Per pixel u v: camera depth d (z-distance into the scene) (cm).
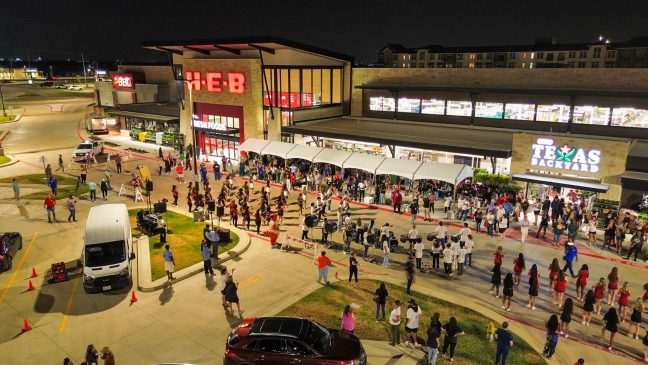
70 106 9238
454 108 3953
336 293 1881
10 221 2811
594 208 2600
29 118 7638
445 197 3031
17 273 2108
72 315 1739
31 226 2725
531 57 8594
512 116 3662
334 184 3316
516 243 2445
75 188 3581
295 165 3806
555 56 8225
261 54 4141
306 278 2034
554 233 2411
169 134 5225
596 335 1614
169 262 1958
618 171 2656
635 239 2195
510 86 3706
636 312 1566
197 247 2353
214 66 4444
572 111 3356
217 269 2127
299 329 1371
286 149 3684
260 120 4269
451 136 3478
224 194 2839
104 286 1858
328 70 4431
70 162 4306
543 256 2280
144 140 5547
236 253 2272
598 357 1488
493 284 1878
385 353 1482
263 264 2181
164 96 6209
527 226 2412
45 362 1455
